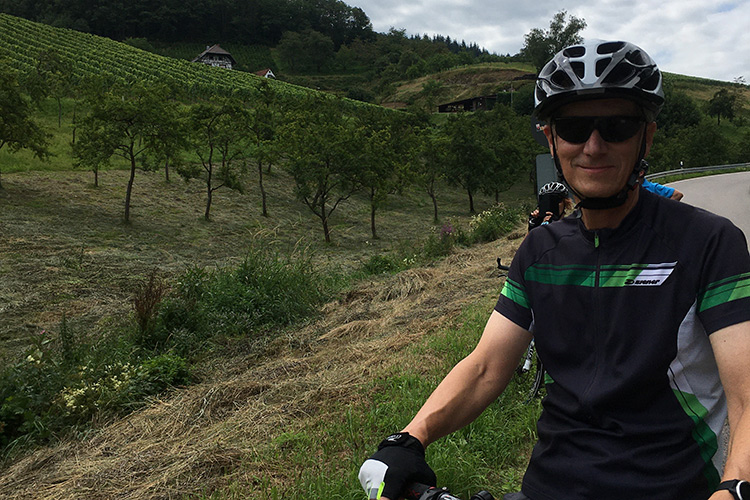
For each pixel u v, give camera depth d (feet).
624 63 3.74
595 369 3.95
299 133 120.16
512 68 562.66
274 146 126.62
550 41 384.68
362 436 13.62
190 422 17.63
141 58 372.17
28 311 44.96
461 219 145.48
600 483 3.70
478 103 422.41
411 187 183.01
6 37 318.04
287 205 137.80
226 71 402.31
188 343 30.42
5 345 37.40
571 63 3.84
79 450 17.34
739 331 3.45
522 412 13.62
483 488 11.03
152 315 32.19
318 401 16.90
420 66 622.54
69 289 51.98
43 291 50.98
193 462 13.82
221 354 28.91
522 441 12.87
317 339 27.53
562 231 4.32
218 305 34.01
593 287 4.00
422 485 3.46
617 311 3.88
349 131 121.49
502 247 44.65
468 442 12.58
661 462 3.63
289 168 116.26
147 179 135.03
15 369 23.77
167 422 17.94
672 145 221.46
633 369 3.75
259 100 157.38
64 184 117.91
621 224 3.98
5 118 105.60
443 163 159.43
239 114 127.44
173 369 24.27
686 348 3.70
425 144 160.04
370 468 3.52
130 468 14.49
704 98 465.06
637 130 3.84
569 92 3.79
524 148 201.26
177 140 113.50
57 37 374.63
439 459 11.46
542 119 4.17
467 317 23.58
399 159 147.13
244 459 13.60
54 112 177.27
